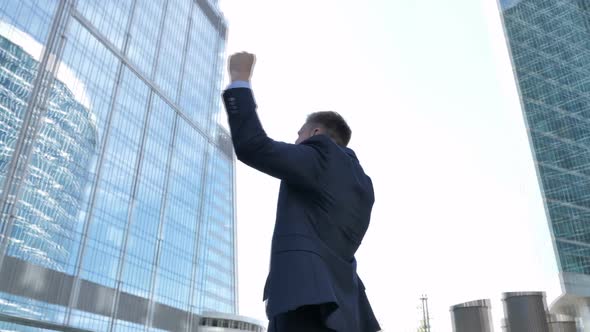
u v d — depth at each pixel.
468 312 53.59
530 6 122.94
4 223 55.06
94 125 74.44
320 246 1.52
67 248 64.06
